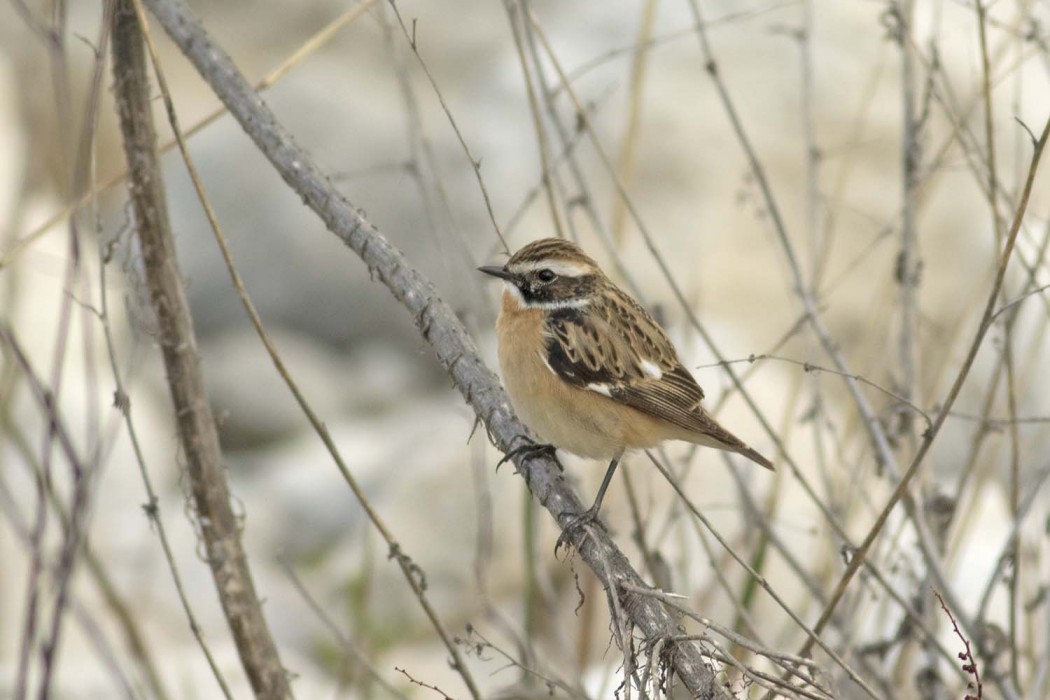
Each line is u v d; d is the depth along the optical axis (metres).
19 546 13.10
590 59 22.80
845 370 9.04
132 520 15.55
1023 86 19.08
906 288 9.41
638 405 9.21
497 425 8.66
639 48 10.12
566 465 10.43
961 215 20.12
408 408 19.92
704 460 13.66
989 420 8.88
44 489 7.54
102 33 7.46
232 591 8.45
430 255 19.27
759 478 13.56
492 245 18.05
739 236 20.11
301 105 21.38
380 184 20.17
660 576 9.16
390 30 10.26
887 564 9.16
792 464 8.60
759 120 21.81
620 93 21.78
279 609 14.74
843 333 18.67
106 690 11.74
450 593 14.54
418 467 16.20
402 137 20.94
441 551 14.89
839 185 11.37
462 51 23.39
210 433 8.50
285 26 23.98
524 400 9.36
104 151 20.50
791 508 13.27
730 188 20.81
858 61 22.83
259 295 20.88
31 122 18.67
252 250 20.89
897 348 10.52
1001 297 10.19
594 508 9.07
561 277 9.46
